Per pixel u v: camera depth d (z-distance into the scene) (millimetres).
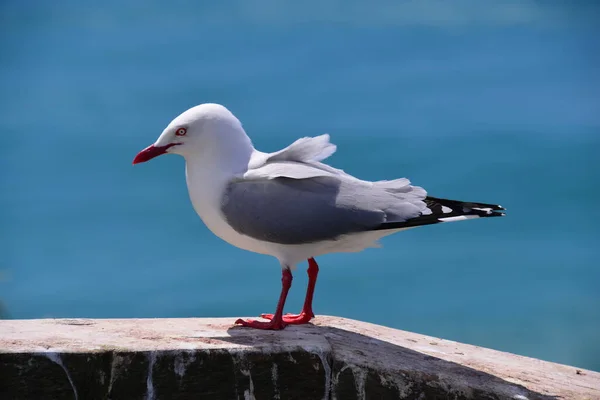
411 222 6363
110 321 6621
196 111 6641
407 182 6660
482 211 6406
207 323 6730
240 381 5727
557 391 6145
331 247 6594
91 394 5441
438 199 6598
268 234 6426
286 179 6426
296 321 7051
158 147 6664
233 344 5820
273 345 5863
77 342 5645
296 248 6516
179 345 5695
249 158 6730
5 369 5266
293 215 6355
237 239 6711
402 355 6395
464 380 6086
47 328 6141
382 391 5941
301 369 5867
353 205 6379
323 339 6250
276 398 5816
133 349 5531
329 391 5949
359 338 6648
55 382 5363
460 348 7020
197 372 5641
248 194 6457
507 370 6520
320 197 6387
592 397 6090
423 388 5961
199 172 6668
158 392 5566
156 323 6621
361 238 6535
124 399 5516
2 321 6418
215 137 6602
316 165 6707
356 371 5938
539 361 7027
